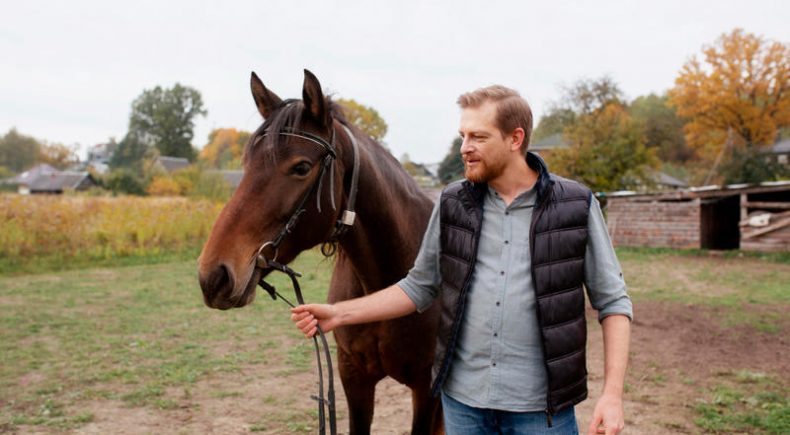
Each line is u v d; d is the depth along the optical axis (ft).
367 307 6.07
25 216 42.32
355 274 8.21
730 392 14.93
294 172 6.32
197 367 17.47
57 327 22.49
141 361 18.07
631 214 57.31
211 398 14.94
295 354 19.12
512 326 5.40
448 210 5.88
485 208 5.68
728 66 122.52
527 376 5.41
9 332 21.50
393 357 7.84
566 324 5.36
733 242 62.34
